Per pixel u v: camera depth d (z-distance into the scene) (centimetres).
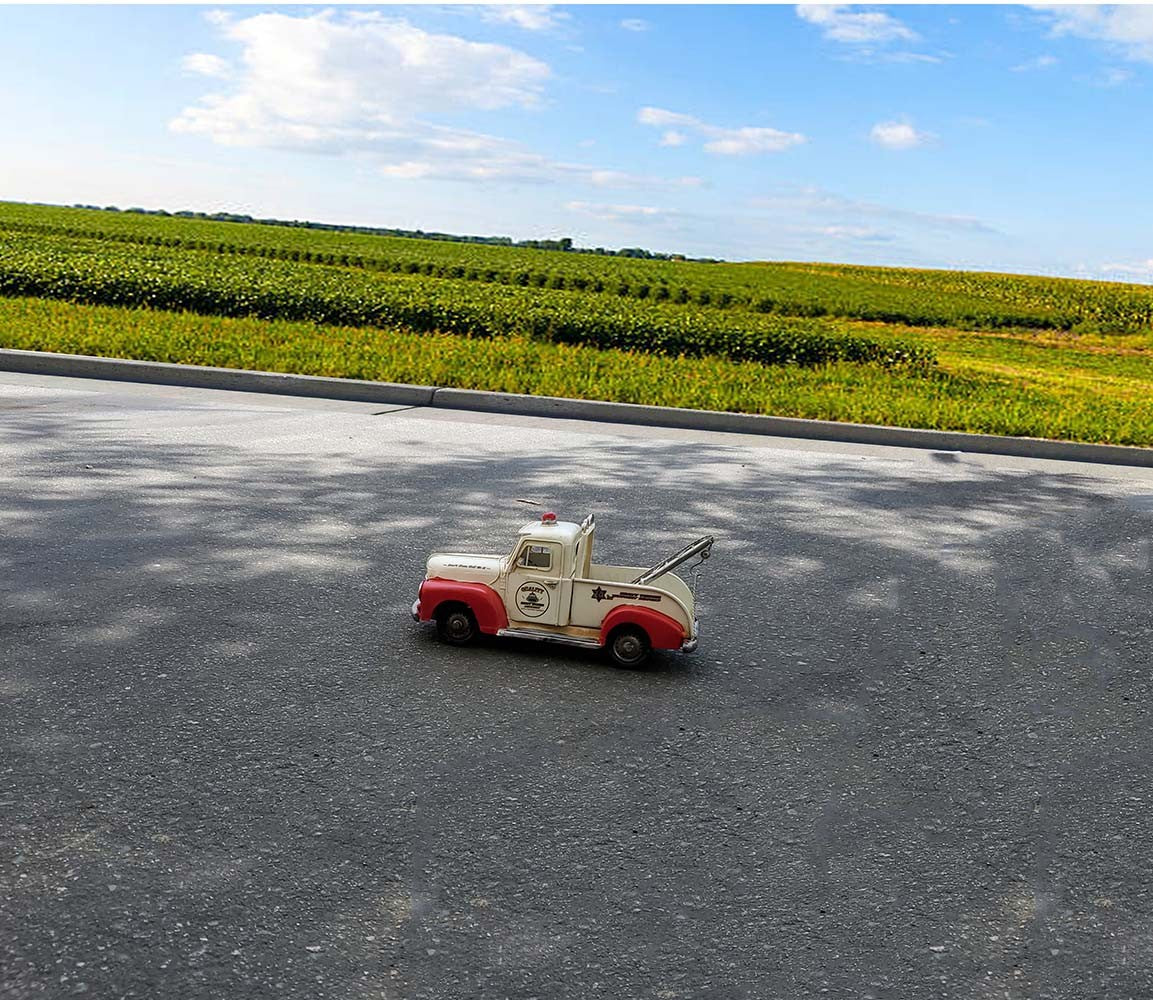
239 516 686
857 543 725
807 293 5622
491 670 460
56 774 344
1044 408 1550
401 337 1850
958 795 369
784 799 359
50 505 682
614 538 696
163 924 270
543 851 316
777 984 262
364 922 277
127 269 2458
